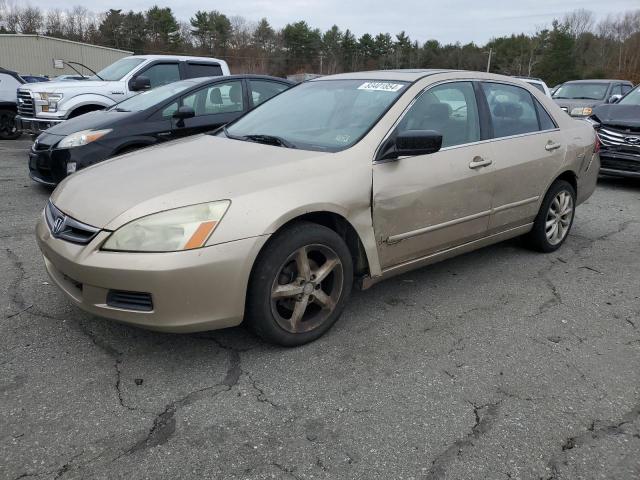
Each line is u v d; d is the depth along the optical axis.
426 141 3.28
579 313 3.83
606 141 8.24
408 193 3.51
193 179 3.01
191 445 2.40
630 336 3.51
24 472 2.22
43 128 9.06
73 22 76.44
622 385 2.94
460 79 4.14
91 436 2.44
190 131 6.95
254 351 3.18
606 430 2.57
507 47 84.19
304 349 3.22
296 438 2.46
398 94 3.76
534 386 2.91
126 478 2.21
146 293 2.73
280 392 2.80
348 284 3.35
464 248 4.13
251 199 2.90
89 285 2.81
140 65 9.77
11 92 12.82
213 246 2.75
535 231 4.86
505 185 4.22
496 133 4.25
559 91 16.05
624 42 74.38
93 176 3.31
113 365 3.00
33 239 5.02
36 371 2.92
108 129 6.41
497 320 3.68
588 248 5.27
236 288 2.84
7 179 7.75
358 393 2.81
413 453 2.39
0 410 2.59
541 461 2.36
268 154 3.38
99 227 2.80
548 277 4.48
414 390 2.85
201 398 2.73
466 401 2.77
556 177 4.73
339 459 2.34
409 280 4.34
